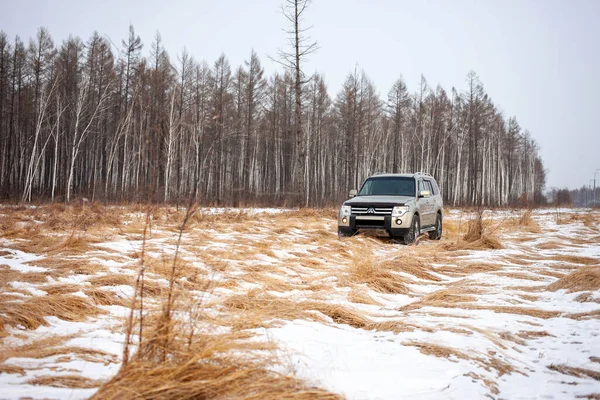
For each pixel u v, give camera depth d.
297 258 8.99
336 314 5.11
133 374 2.70
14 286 5.45
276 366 3.25
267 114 49.91
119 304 5.20
